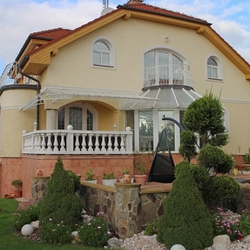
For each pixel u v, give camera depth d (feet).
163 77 73.67
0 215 41.63
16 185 63.31
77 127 72.13
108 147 55.11
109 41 70.38
